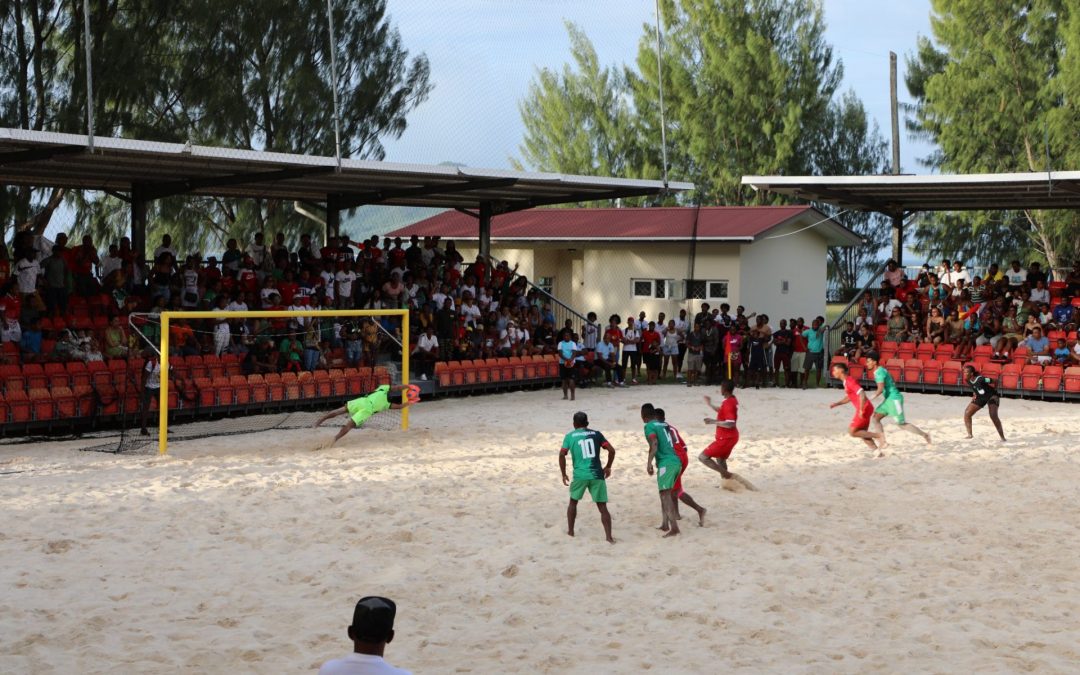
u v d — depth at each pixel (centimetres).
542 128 3531
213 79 2897
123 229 3167
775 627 930
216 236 3659
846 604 993
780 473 1627
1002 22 5150
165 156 2009
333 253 2797
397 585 1047
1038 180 2756
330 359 2459
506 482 1536
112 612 957
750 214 3488
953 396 2683
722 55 5550
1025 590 1041
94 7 2742
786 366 2827
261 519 1298
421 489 1480
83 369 2011
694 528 1279
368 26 3092
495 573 1092
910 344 2892
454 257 3119
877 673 823
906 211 3606
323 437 1942
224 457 1717
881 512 1367
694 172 5706
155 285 2362
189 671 823
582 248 3559
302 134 3014
